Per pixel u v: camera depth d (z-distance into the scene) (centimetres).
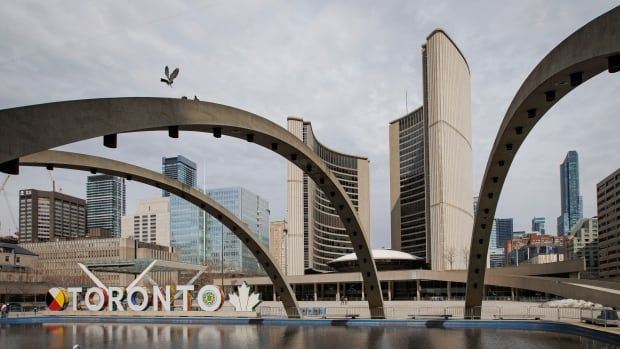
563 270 8638
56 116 1304
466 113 14488
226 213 4434
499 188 3331
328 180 3509
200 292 5394
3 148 1188
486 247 3862
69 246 15912
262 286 11906
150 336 3831
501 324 4094
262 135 2456
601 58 1477
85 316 5625
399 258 11962
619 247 15075
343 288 11031
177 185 3953
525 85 2125
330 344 3170
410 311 6531
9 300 11412
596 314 4869
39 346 3322
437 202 12756
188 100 1803
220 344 3275
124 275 14562
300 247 14350
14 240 15800
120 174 3425
